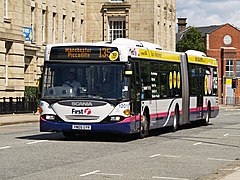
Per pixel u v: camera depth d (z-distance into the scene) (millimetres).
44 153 21516
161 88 31562
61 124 25766
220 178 16516
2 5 52531
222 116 59938
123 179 16234
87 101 25594
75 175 16625
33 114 52344
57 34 69062
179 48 118562
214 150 24641
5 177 16031
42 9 65062
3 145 24109
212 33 126375
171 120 33250
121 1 79625
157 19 81438
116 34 80000
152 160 20562
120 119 25562
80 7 77125
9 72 54406
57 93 25969
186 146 25859
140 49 28359
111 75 25828
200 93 39281
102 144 25594
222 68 125750
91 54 26078
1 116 47812
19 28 55438
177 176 17156
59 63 26266
